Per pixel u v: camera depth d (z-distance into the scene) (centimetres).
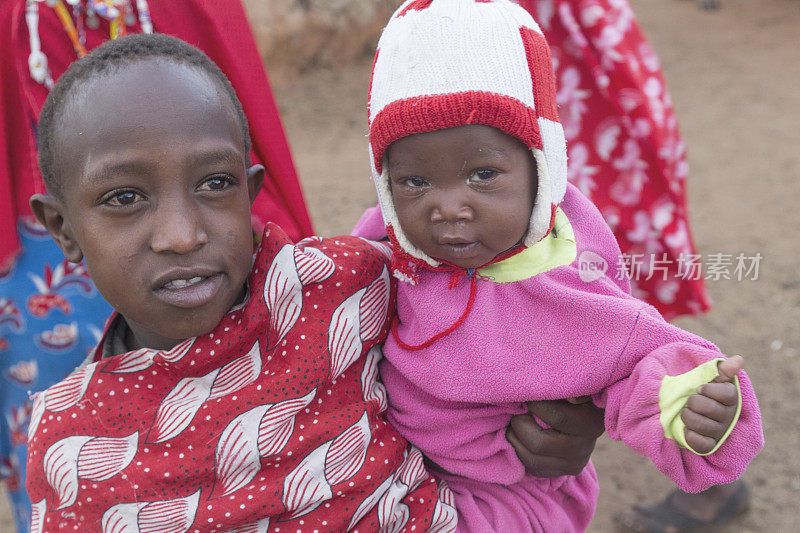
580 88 316
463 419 164
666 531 365
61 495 150
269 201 235
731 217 639
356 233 192
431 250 150
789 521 373
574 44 309
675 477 141
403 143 142
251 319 152
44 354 220
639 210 327
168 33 209
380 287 167
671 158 330
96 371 154
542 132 146
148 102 130
